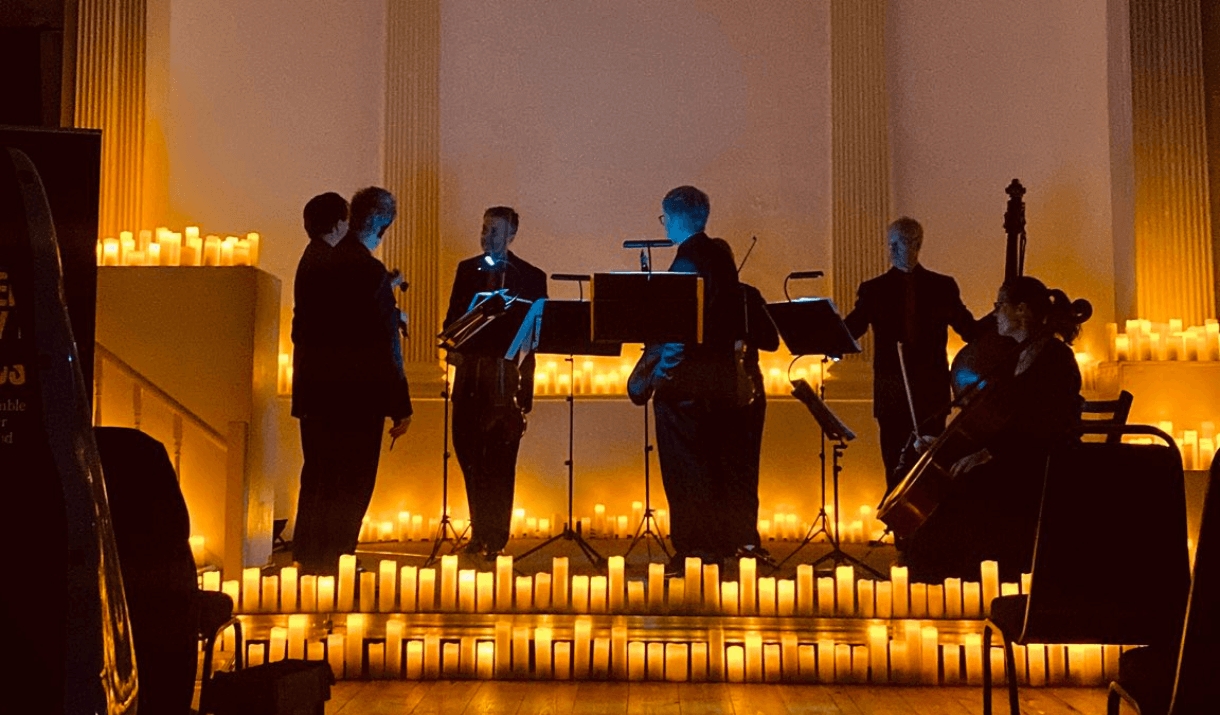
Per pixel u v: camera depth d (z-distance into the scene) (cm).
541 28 804
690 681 460
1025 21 756
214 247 606
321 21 780
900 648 454
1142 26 699
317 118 773
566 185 796
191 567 265
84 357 222
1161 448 299
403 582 473
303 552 512
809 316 541
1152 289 689
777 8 797
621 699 430
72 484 142
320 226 531
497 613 470
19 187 144
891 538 725
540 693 440
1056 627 307
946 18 776
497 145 797
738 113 794
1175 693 217
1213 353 650
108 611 146
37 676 139
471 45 802
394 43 783
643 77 801
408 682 458
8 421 140
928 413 631
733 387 523
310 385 511
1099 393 680
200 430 545
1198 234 691
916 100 776
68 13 729
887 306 643
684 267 525
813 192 784
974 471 466
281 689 267
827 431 550
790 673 457
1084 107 725
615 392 768
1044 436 460
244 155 757
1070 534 299
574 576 476
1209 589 211
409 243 771
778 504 755
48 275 144
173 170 742
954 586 457
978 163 762
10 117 745
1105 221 710
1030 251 746
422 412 757
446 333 522
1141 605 300
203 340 587
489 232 584
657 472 765
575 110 800
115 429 262
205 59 753
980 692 445
